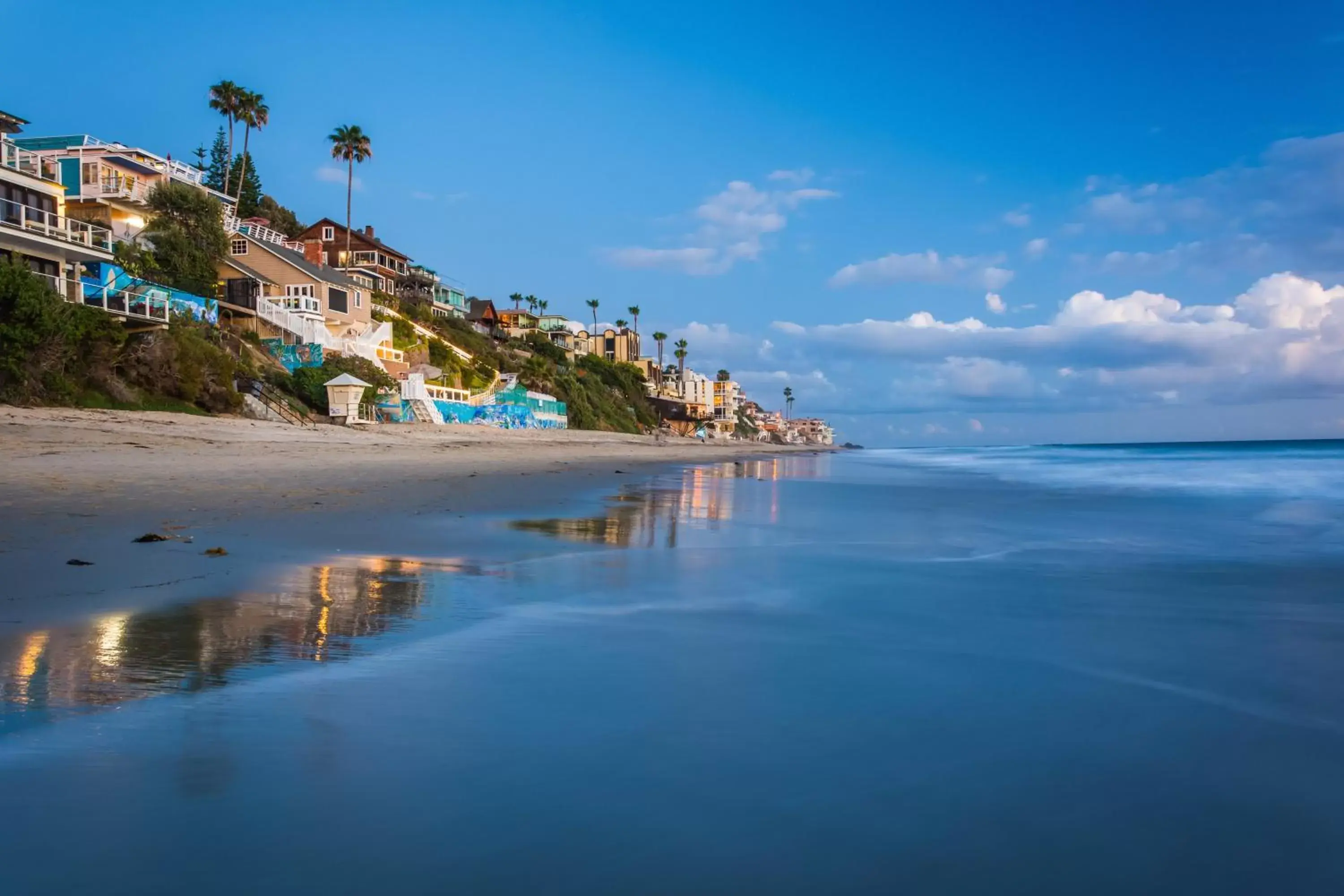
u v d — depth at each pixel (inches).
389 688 163.0
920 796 119.6
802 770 127.4
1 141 1235.9
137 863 96.2
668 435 4119.1
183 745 131.4
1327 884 98.3
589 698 160.1
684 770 126.5
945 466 1756.9
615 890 93.6
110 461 727.7
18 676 163.5
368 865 97.3
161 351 1203.9
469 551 354.3
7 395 957.2
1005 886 96.6
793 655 194.7
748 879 96.7
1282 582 301.0
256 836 103.2
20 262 1023.0
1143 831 110.8
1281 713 157.8
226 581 266.2
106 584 252.5
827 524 512.7
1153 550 394.0
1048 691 169.3
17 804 109.7
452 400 2161.7
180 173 2004.2
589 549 371.2
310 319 1926.7
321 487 617.0
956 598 267.9
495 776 122.5
